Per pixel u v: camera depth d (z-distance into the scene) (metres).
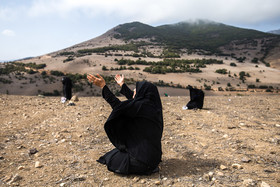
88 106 10.41
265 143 4.77
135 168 3.21
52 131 5.89
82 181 3.13
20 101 11.98
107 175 3.32
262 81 199.62
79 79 191.38
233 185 2.90
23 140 5.09
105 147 4.70
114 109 3.13
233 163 3.71
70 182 3.09
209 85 180.12
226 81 197.50
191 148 4.61
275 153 4.12
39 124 6.71
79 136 5.42
